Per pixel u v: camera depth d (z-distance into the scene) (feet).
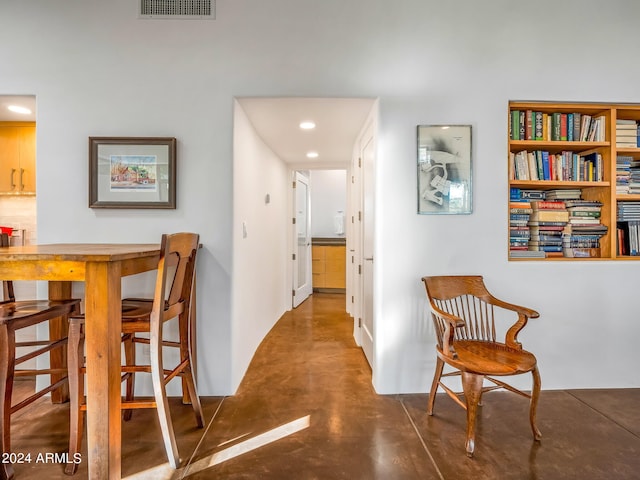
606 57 7.05
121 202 6.72
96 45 6.73
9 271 4.14
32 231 8.45
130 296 6.88
